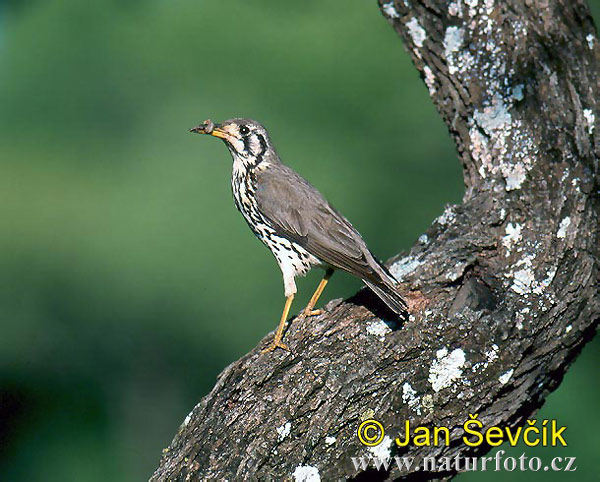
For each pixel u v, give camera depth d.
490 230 10.73
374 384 10.04
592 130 10.59
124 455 28.70
